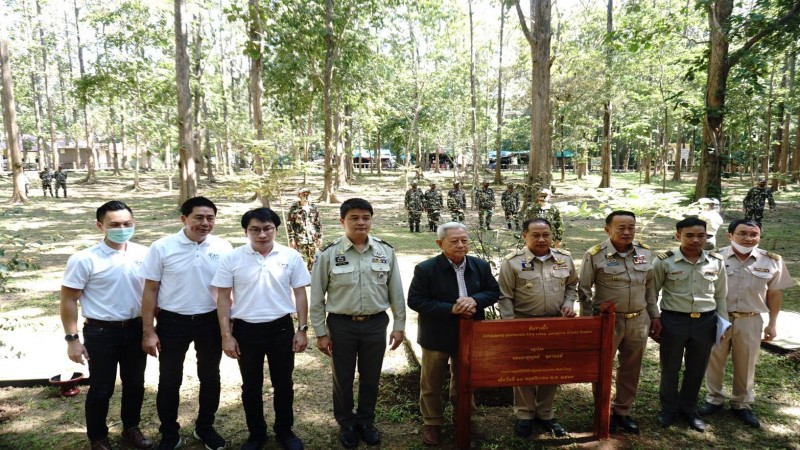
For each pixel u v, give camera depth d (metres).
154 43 22.58
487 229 11.26
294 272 3.54
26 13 28.02
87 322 3.29
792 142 34.78
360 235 3.51
